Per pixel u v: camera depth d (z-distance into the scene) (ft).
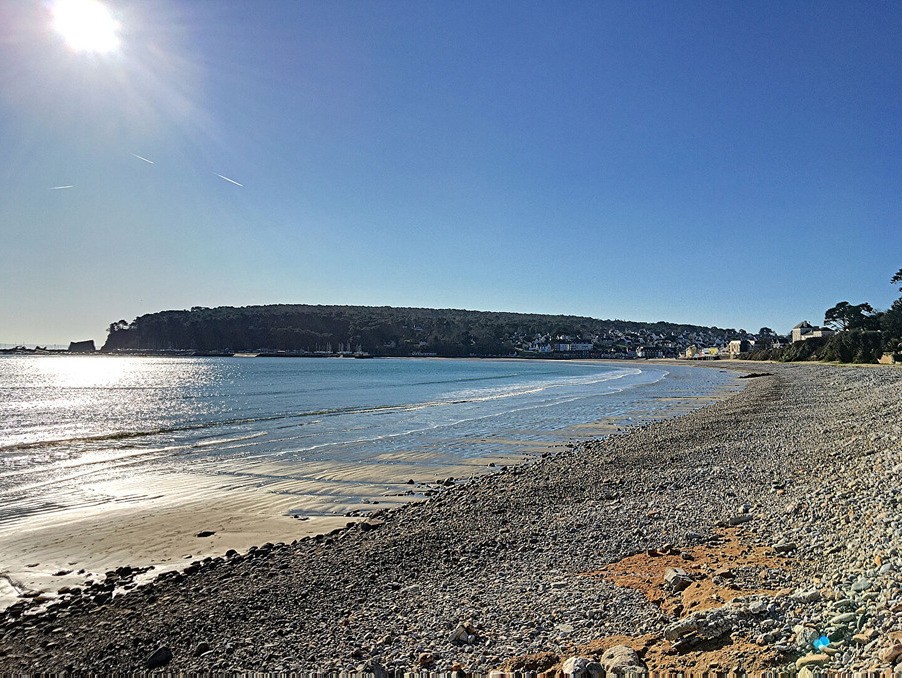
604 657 15.87
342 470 56.29
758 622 16.49
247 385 205.87
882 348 269.03
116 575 29.78
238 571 29.12
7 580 29.48
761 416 81.51
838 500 29.50
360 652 18.78
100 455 65.26
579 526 32.32
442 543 31.32
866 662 13.21
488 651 17.76
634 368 428.97
